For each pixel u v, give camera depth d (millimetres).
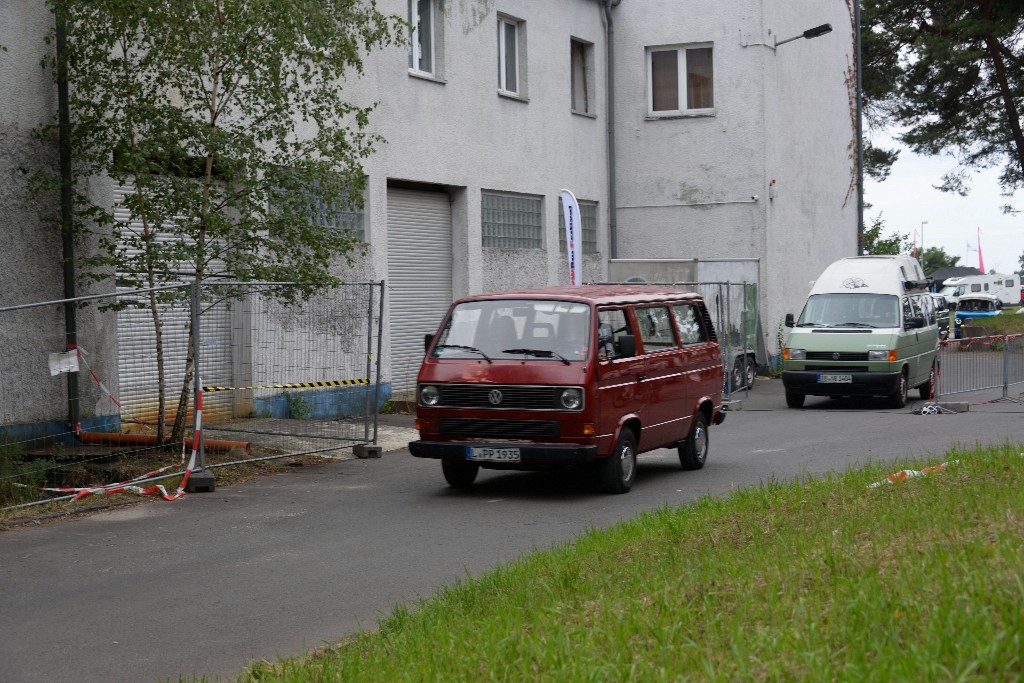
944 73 42500
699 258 28844
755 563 6555
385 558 9102
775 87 29219
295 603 7762
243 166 13281
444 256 23000
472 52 23078
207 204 13242
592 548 8242
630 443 12273
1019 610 4488
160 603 7793
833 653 4488
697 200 28828
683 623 5266
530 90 25188
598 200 28438
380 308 15242
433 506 11438
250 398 14219
